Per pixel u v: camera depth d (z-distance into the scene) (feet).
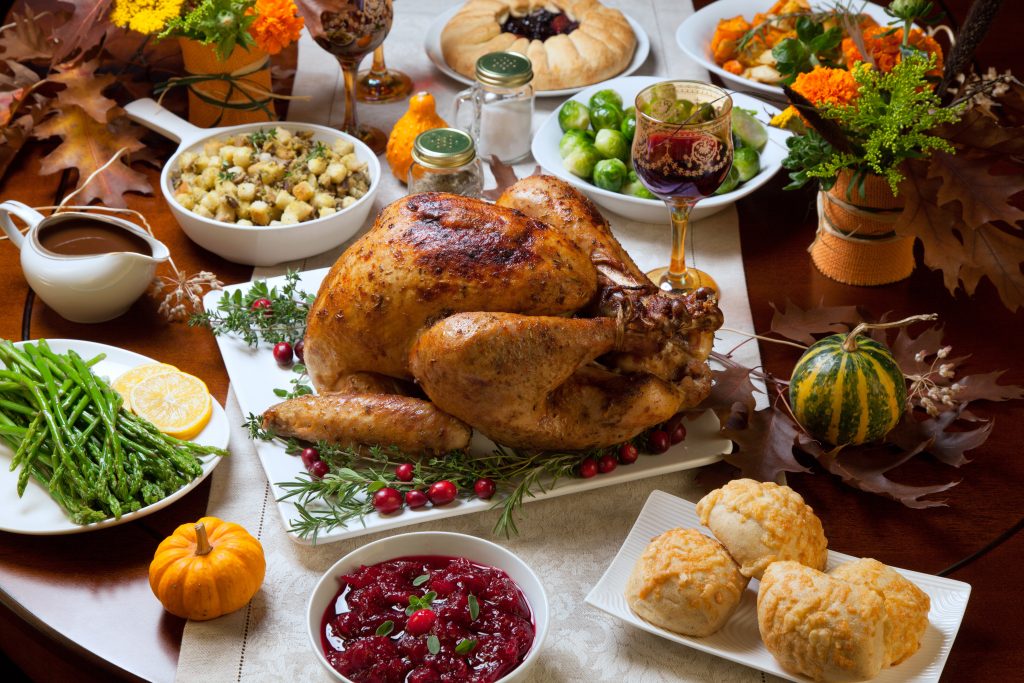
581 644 6.41
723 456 7.52
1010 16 12.55
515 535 7.13
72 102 10.18
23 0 12.51
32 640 6.46
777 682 6.18
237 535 6.51
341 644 6.05
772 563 6.11
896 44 9.70
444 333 6.75
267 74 10.90
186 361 8.48
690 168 7.98
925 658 6.05
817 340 8.60
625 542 6.75
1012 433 7.75
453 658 5.83
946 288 9.09
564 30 12.16
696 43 11.99
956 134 8.11
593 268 7.34
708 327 6.98
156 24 9.80
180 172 9.84
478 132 10.87
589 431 7.09
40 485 7.14
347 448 7.30
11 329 8.67
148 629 6.42
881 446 7.63
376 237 7.29
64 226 8.64
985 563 6.82
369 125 11.27
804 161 8.54
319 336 7.44
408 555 6.49
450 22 12.14
